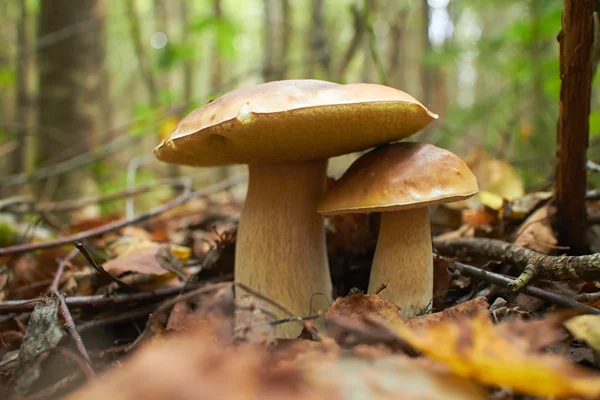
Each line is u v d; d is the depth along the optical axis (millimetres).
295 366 149
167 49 859
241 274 250
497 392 150
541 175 600
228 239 299
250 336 189
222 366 144
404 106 202
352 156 802
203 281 279
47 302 204
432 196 205
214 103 211
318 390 134
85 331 238
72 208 496
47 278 346
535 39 591
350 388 135
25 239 385
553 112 653
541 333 155
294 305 243
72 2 749
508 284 207
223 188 544
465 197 213
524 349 144
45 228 518
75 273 303
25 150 968
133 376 135
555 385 128
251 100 191
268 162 246
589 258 196
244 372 141
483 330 146
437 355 141
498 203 332
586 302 195
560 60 235
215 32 850
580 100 236
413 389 136
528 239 273
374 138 227
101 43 795
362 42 820
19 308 223
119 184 792
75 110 750
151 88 1242
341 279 282
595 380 126
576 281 220
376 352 159
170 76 1479
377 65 491
